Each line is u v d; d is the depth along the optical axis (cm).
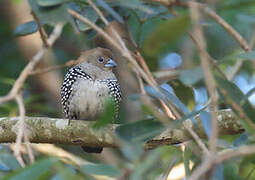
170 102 648
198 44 542
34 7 618
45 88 1316
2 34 1357
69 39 1301
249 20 827
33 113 1156
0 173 750
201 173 448
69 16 622
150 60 952
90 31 973
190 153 749
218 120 870
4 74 1320
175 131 862
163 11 809
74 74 1169
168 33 527
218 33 1267
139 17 873
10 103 992
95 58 1191
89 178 547
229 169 840
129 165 601
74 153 1311
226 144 775
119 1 689
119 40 611
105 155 1243
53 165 491
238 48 1259
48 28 1004
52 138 931
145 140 636
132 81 1157
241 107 598
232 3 739
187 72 511
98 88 1160
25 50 1317
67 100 1180
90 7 760
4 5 1336
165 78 935
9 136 932
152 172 805
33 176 476
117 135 606
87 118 1198
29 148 556
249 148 458
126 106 1277
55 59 1306
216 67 611
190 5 536
